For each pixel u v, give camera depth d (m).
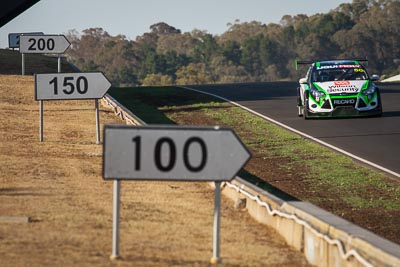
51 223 26.81
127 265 22.16
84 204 30.36
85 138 50.72
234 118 65.12
